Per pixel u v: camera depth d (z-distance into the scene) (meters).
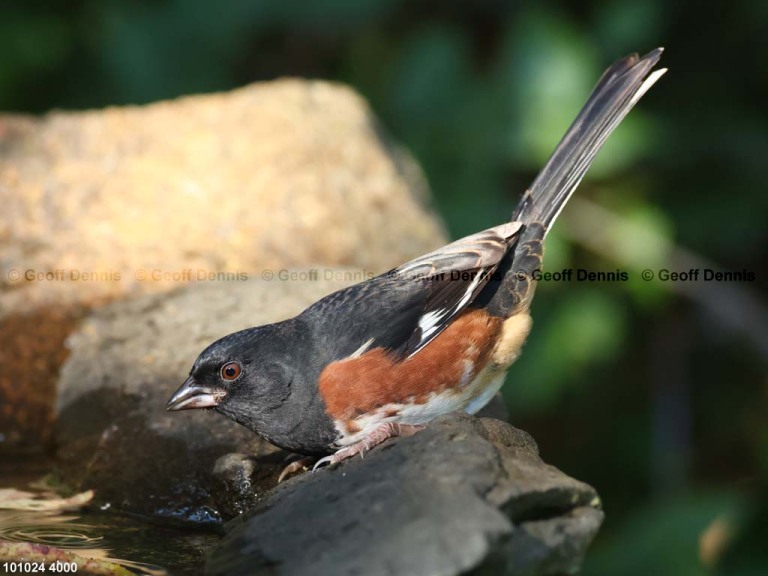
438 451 5.66
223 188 10.23
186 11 12.38
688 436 12.56
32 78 12.99
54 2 12.83
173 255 9.56
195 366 6.91
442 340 6.93
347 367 6.76
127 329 8.64
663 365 12.80
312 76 14.36
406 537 4.98
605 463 12.66
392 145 11.71
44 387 8.87
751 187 12.16
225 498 7.14
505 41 11.84
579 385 12.64
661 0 12.33
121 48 12.35
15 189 10.02
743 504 9.64
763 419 12.78
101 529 7.09
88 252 9.52
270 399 6.81
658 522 9.71
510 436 6.14
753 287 12.89
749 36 12.59
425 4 13.33
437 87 11.84
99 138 10.63
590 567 9.65
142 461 7.61
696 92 12.62
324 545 5.23
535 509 5.31
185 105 11.18
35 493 7.84
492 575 5.02
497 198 11.49
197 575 6.13
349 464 6.14
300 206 10.13
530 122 11.39
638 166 12.04
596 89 8.06
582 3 12.57
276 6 12.38
